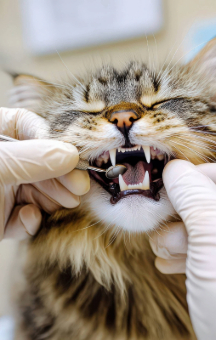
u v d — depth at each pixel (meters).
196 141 0.26
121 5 0.37
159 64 0.30
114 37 0.38
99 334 0.29
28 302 0.30
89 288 0.29
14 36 0.40
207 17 0.36
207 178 0.26
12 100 0.33
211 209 0.24
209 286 0.23
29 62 0.38
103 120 0.26
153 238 0.28
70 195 0.28
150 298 0.29
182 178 0.25
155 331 0.28
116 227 0.28
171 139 0.26
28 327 0.30
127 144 0.26
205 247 0.24
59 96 0.30
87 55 0.37
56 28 0.40
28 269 0.30
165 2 0.37
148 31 0.37
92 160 0.28
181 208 0.25
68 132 0.27
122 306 0.29
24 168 0.26
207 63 0.29
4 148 0.26
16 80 0.32
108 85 0.28
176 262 0.28
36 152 0.26
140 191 0.27
